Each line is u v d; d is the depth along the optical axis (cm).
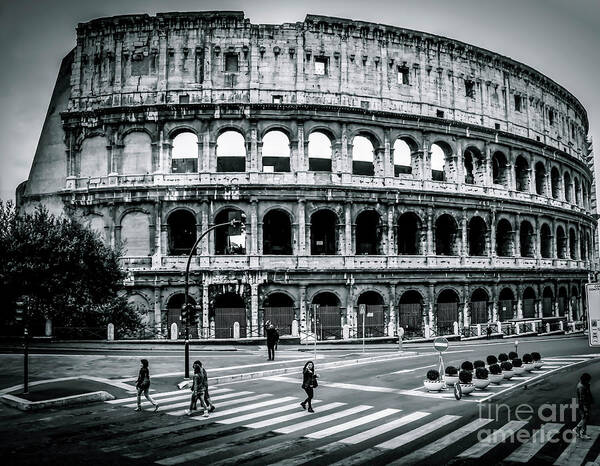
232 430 2208
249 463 1775
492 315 6675
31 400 2680
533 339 6338
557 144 7969
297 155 5728
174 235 5794
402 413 2500
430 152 6316
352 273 5725
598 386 3117
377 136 6047
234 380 3475
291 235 5709
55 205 6041
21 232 4800
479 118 6762
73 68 5878
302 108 5712
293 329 5422
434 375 3030
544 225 7656
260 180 5634
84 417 2456
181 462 1792
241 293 5481
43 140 6319
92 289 5031
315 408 2623
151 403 2692
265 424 2308
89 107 5800
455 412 2512
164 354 4469
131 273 5450
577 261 8088
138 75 5747
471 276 6425
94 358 4194
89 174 5791
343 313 5728
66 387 3041
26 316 2923
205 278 5453
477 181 6831
